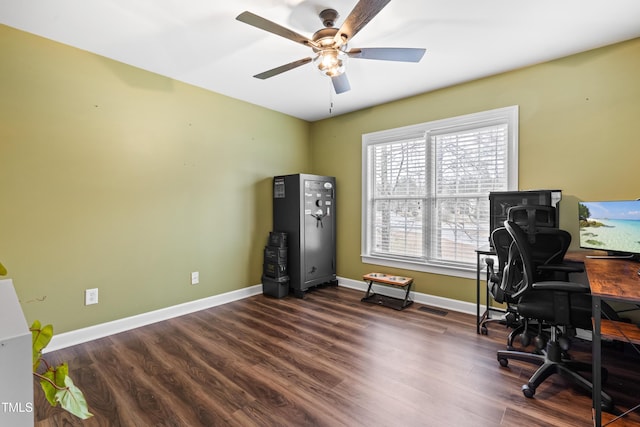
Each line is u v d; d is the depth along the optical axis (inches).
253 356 90.0
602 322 65.1
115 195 106.3
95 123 101.6
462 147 127.2
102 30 87.8
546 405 67.3
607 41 93.5
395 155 148.0
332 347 95.4
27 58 88.7
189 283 127.1
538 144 108.0
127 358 88.8
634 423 58.5
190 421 63.3
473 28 86.9
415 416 64.4
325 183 161.5
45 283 92.6
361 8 61.4
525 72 110.3
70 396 26.3
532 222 83.1
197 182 129.4
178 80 122.4
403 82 124.0
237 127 143.9
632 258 82.7
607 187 96.2
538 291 79.7
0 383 22.7
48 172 92.7
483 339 100.4
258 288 153.6
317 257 156.6
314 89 131.9
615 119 94.8
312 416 64.6
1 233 85.5
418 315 122.3
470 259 125.9
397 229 147.8
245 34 90.2
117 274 107.0
